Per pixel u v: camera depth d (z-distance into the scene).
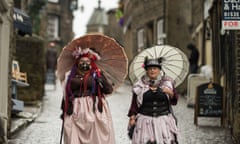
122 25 49.22
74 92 9.63
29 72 20.27
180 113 18.61
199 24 26.58
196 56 24.69
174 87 9.25
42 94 22.34
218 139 13.19
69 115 9.55
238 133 12.62
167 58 9.64
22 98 19.94
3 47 12.32
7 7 12.08
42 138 13.05
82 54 9.73
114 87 10.16
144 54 9.69
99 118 9.53
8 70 12.62
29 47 20.44
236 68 13.08
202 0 25.11
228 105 15.08
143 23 36.69
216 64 19.39
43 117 17.05
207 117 16.19
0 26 12.23
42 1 27.88
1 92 12.27
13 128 13.62
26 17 16.17
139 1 37.72
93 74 9.70
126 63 10.05
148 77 9.23
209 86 15.88
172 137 9.05
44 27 40.28
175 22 30.22
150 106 9.06
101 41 9.91
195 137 13.45
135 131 9.09
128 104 21.55
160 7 33.22
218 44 18.88
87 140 9.46
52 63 31.42
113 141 9.69
